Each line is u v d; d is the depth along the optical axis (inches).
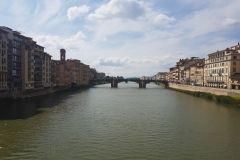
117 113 2447.1
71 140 1450.5
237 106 2920.8
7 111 2391.7
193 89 5221.5
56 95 4475.9
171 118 2174.0
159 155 1219.2
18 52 3535.9
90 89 7047.2
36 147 1315.2
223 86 4402.1
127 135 1576.0
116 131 1679.4
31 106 2792.8
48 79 4690.0
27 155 1198.3
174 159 1170.6
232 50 4291.3
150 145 1373.0
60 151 1259.2
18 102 3095.5
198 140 1476.4
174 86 7332.7
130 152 1256.2
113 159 1162.6
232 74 4158.5
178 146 1359.5
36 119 2038.6
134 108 2829.7
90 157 1183.6
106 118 2160.4
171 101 3612.2
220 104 3164.4
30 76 3745.1
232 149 1316.4
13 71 3398.1
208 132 1667.1
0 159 1141.7
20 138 1476.4
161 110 2669.8
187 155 1224.2
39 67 4168.3
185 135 1587.1
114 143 1401.3
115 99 3919.8
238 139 1499.8
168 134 1609.3
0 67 2960.1
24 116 2153.1
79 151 1262.3
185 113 2449.6
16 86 3457.2
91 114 2362.2
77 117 2183.8
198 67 6097.4
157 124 1914.4
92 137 1520.7
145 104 3233.3
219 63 4640.8
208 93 4138.8
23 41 3718.0
